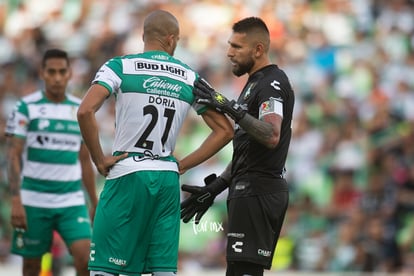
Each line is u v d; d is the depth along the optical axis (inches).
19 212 1120.8
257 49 898.7
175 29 845.2
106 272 816.3
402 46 2298.2
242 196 895.7
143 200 815.1
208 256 1875.0
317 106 2126.0
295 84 2214.6
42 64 1147.3
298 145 2033.7
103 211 820.6
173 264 829.2
